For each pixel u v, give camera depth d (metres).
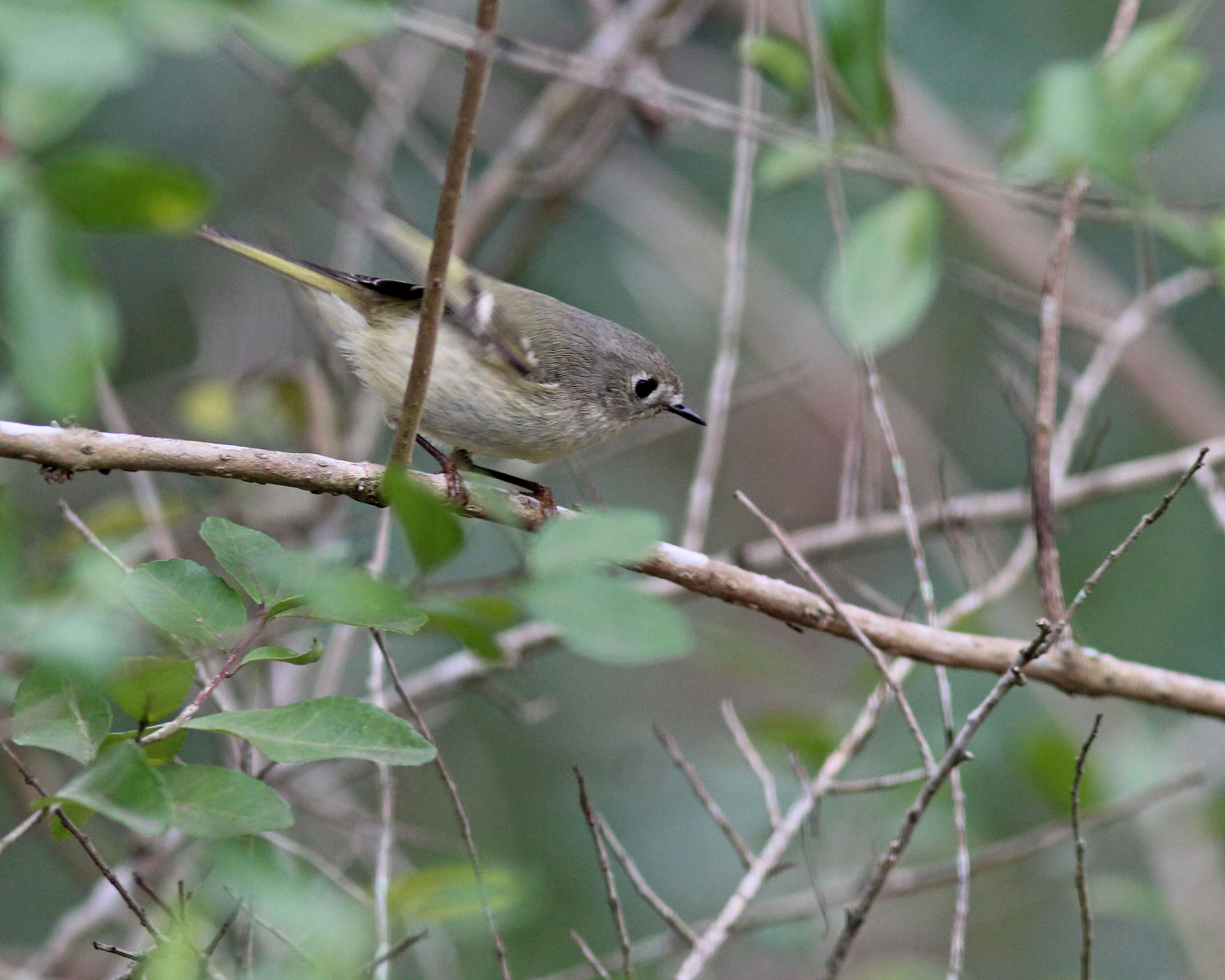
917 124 13.66
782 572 12.54
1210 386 14.28
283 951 6.79
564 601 4.28
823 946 10.40
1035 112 7.89
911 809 6.27
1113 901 10.70
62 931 9.07
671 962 10.40
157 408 12.79
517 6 15.19
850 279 7.75
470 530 12.16
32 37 5.18
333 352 11.63
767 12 14.05
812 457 16.28
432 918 7.57
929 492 14.44
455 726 12.82
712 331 15.32
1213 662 13.12
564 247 14.80
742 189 9.99
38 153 7.04
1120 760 11.08
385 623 5.03
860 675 10.86
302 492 12.01
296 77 12.14
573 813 12.45
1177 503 13.73
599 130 13.14
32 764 9.99
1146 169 9.44
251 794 4.65
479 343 8.52
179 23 5.41
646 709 13.55
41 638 4.84
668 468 15.32
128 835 9.26
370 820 9.34
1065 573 13.70
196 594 5.21
